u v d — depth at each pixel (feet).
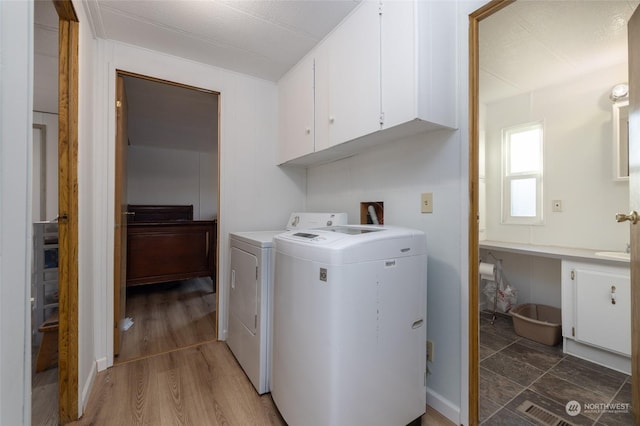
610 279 6.29
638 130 4.05
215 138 15.85
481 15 4.65
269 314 5.45
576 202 7.90
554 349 7.40
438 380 5.12
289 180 9.12
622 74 7.21
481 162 9.98
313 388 3.92
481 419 4.92
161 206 18.39
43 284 6.96
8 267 1.99
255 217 8.51
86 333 5.39
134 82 8.51
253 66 7.85
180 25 6.03
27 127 2.25
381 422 4.12
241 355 6.33
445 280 5.02
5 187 1.96
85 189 5.32
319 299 3.86
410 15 4.43
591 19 5.65
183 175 19.35
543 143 8.55
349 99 5.69
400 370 4.33
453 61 4.84
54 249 7.16
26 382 2.25
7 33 1.97
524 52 6.78
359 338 3.84
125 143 8.14
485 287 9.85
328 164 8.34
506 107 9.41
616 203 7.25
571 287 6.91
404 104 4.51
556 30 5.99
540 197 8.64
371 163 6.68
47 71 8.04
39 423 4.74
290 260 4.44
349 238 4.02
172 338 7.92
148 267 11.18
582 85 7.82
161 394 5.47
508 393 5.65
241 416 4.90
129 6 5.42
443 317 5.05
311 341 3.97
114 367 6.41
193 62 7.53
